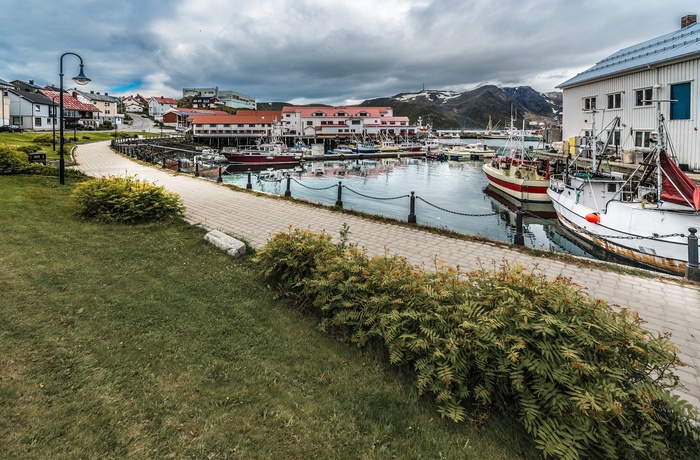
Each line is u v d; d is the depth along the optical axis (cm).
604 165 2280
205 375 381
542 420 312
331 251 602
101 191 1038
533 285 406
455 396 355
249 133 9456
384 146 8062
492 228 1950
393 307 435
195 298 562
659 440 318
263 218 1234
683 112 2056
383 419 338
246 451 293
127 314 496
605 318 354
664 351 341
